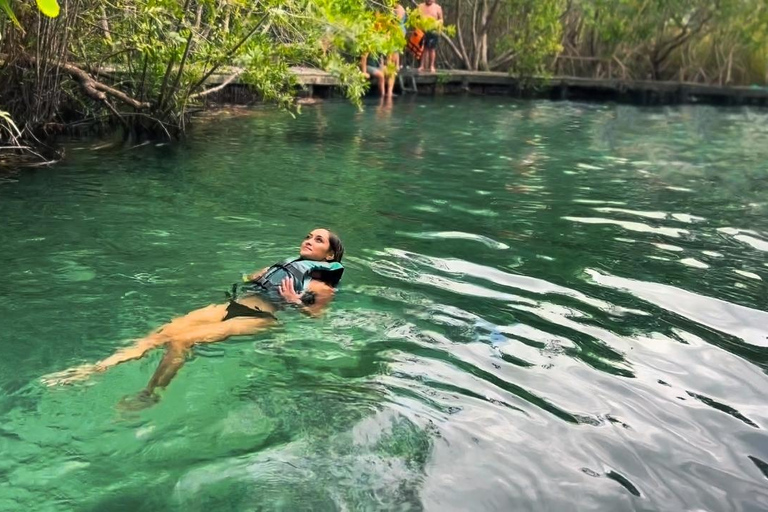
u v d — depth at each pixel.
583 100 19.55
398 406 2.86
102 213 5.69
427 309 3.94
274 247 4.98
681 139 12.15
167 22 8.80
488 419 2.80
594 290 4.40
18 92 8.49
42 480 2.29
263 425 2.67
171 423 2.65
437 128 11.98
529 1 20.05
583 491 2.38
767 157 10.38
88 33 9.17
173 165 7.82
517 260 4.95
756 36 22.08
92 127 9.85
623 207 6.82
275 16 8.81
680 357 3.49
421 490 2.33
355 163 8.45
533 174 8.32
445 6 21.56
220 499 2.24
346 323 3.68
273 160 8.38
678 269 4.91
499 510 2.26
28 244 4.81
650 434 2.77
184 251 4.80
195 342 3.28
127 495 2.24
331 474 2.39
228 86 13.54
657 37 22.88
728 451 2.68
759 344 3.69
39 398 2.78
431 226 5.76
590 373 3.27
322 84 15.57
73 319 3.61
